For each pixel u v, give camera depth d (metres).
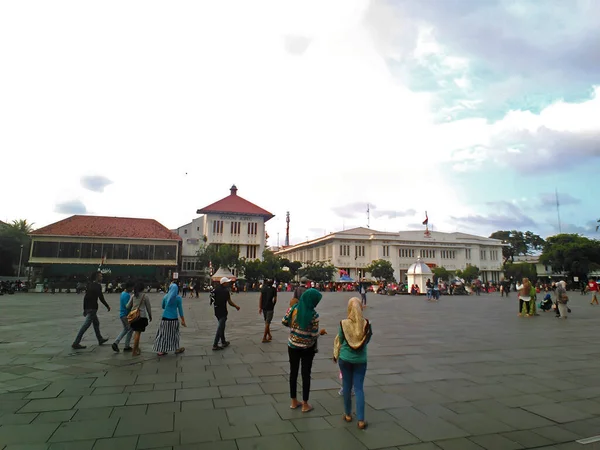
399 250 93.56
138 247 54.72
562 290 17.72
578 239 65.44
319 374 7.18
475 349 9.74
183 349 9.26
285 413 5.11
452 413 5.18
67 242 52.25
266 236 81.06
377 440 4.30
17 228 60.47
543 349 9.77
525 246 104.38
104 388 6.15
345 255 90.06
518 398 5.84
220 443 4.16
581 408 5.41
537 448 4.16
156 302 27.44
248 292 52.50
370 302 31.78
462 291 50.19
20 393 5.86
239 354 8.99
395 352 9.31
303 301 5.33
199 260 57.91
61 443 4.12
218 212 63.91
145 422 4.73
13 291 42.19
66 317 16.95
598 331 13.23
